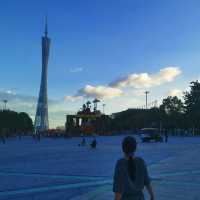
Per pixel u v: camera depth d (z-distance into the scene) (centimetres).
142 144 6819
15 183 1936
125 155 656
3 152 4622
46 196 1591
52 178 2123
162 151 4562
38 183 1936
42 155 4019
